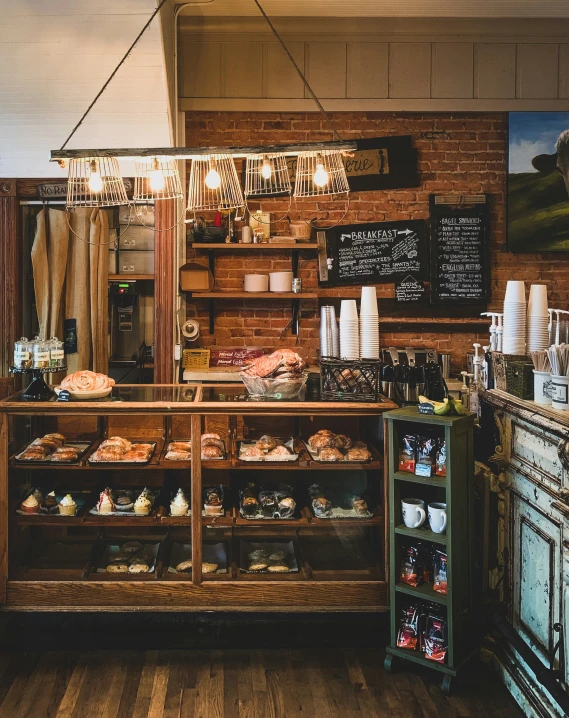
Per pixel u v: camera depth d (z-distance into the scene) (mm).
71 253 4730
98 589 2896
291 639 3037
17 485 2984
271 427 3072
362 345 3166
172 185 4523
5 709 2492
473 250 5066
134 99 4156
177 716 2455
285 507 2953
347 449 3033
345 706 2535
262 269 5133
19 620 3113
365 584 2895
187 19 4828
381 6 4621
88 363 4766
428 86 4969
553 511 2273
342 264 5113
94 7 3645
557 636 2252
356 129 5070
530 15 4773
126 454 2973
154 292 4824
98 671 2760
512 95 4980
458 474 2660
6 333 4648
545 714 2299
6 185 4602
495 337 3115
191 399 3014
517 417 2596
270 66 4934
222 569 3000
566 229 5020
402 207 5117
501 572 2760
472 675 2760
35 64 3939
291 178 5035
